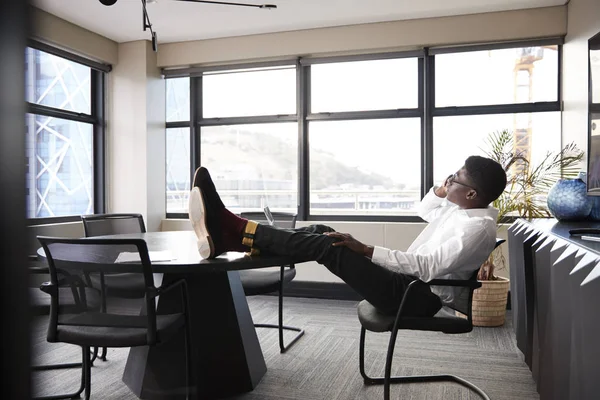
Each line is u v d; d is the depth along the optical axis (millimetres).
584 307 1220
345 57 4457
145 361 2186
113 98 4867
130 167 4824
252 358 2373
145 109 4770
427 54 4262
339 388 2316
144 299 1692
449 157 4355
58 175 4406
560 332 1533
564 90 3926
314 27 4457
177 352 2156
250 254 2020
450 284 1857
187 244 2439
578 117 3529
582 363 1263
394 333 1896
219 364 2219
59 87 4387
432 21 4195
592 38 2479
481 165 2039
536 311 2127
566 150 3771
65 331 1735
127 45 4812
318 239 1961
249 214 3371
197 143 5031
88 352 1958
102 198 4863
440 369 2596
